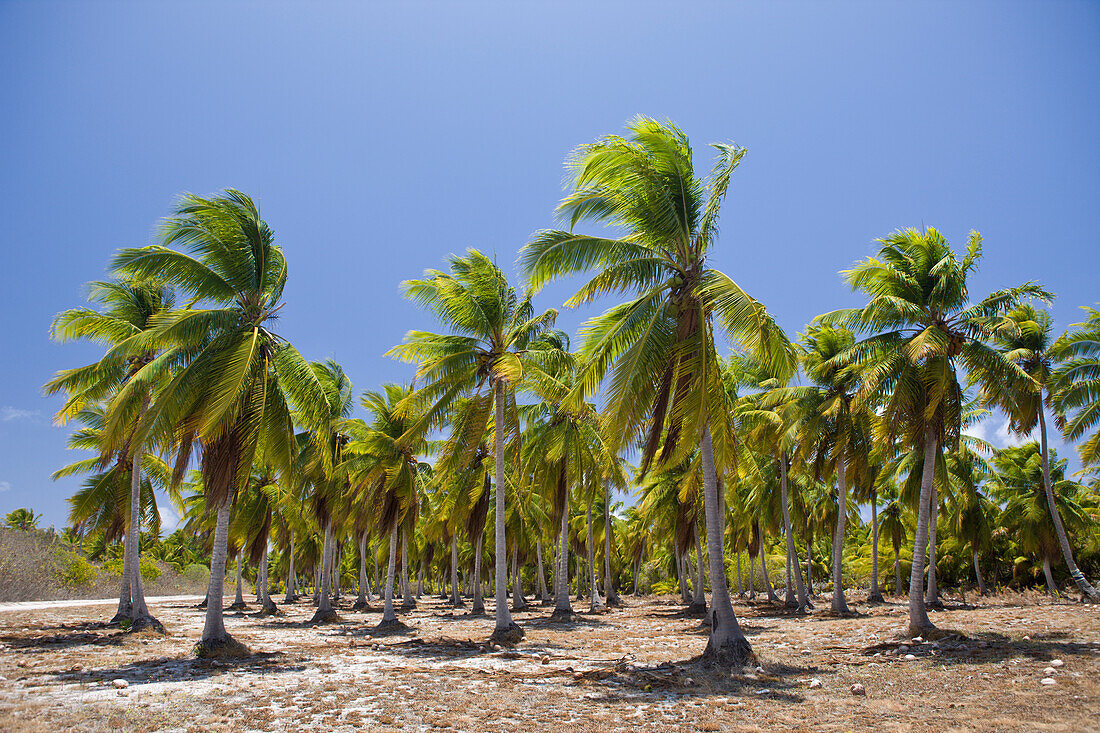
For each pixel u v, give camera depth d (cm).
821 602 4078
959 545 4519
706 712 995
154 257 1572
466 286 2120
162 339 1526
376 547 5047
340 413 2945
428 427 2138
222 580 1644
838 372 2636
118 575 5291
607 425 1395
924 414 1745
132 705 1047
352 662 1562
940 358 1705
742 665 1338
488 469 3209
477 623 3008
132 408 1590
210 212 1614
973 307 1738
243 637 2295
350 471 2880
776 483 3697
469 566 6219
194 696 1126
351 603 5325
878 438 1817
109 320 2166
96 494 2656
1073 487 3494
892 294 1817
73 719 947
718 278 1366
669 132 1441
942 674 1237
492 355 2116
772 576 5875
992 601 3416
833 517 4253
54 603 3991
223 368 1563
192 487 3750
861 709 987
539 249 1450
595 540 5116
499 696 1130
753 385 3092
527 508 3906
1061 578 4109
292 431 1788
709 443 1491
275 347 1731
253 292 1708
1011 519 3678
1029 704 966
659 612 3588
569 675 1346
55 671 1382
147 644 1903
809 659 1500
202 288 1639
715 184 1435
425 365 2042
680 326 1486
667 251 1534
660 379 1527
